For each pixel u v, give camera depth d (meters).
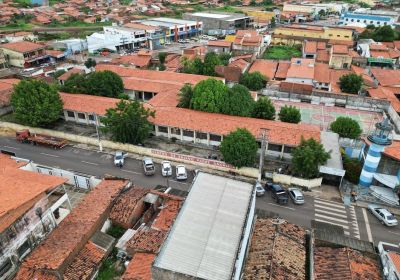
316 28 148.38
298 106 83.56
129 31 136.75
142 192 45.16
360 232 42.81
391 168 49.31
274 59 120.81
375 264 34.84
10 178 39.25
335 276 32.75
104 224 40.91
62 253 34.44
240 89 65.50
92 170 55.38
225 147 52.56
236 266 29.47
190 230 32.94
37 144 63.28
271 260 33.84
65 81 79.12
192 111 64.69
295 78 91.81
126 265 36.28
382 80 93.94
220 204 36.34
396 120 72.00
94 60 112.94
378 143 46.41
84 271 34.50
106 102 67.88
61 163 57.34
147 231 39.00
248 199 37.28
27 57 110.12
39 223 37.53
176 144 62.84
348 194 49.78
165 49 139.00
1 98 74.12
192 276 28.22
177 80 84.38
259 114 64.25
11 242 34.00
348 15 174.12
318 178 51.03
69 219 39.44
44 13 195.50
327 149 54.66
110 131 60.41
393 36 137.25
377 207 46.16
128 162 57.88
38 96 64.38
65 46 130.25
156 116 63.28
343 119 62.28
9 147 62.28
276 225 38.88
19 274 33.03
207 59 95.62
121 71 90.06
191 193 37.78
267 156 59.12
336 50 111.88
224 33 162.25
